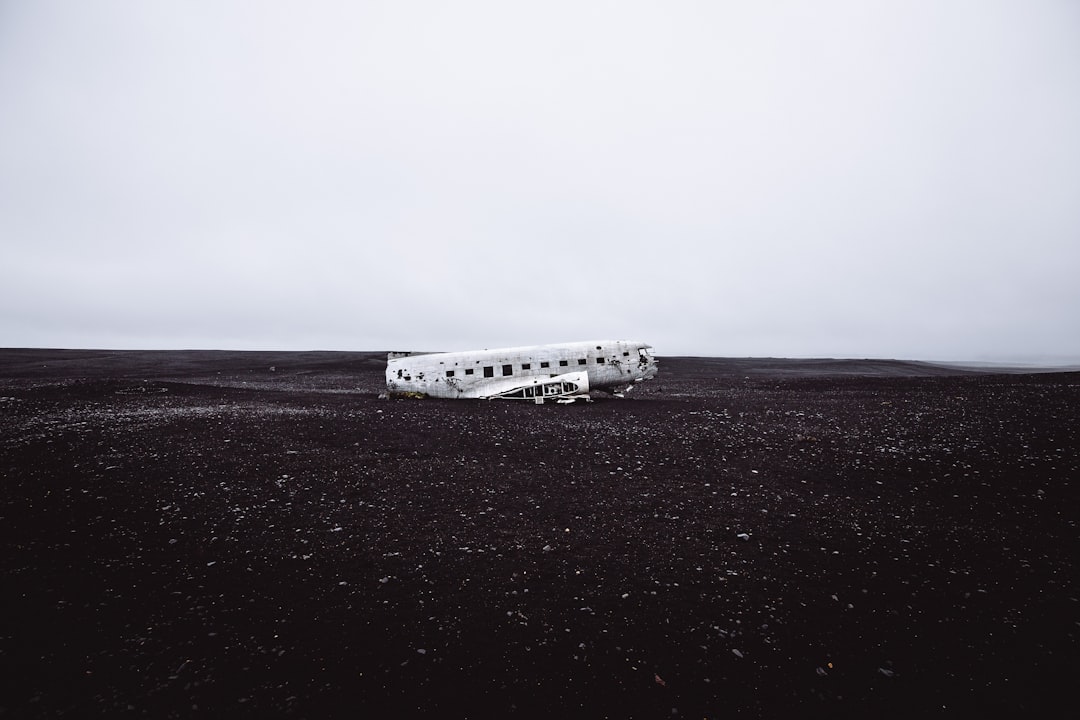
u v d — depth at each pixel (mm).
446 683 4691
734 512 8969
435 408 21812
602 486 10508
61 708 4242
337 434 15391
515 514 8914
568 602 6082
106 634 5281
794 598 6160
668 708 4430
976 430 14703
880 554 7285
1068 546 7438
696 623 5656
